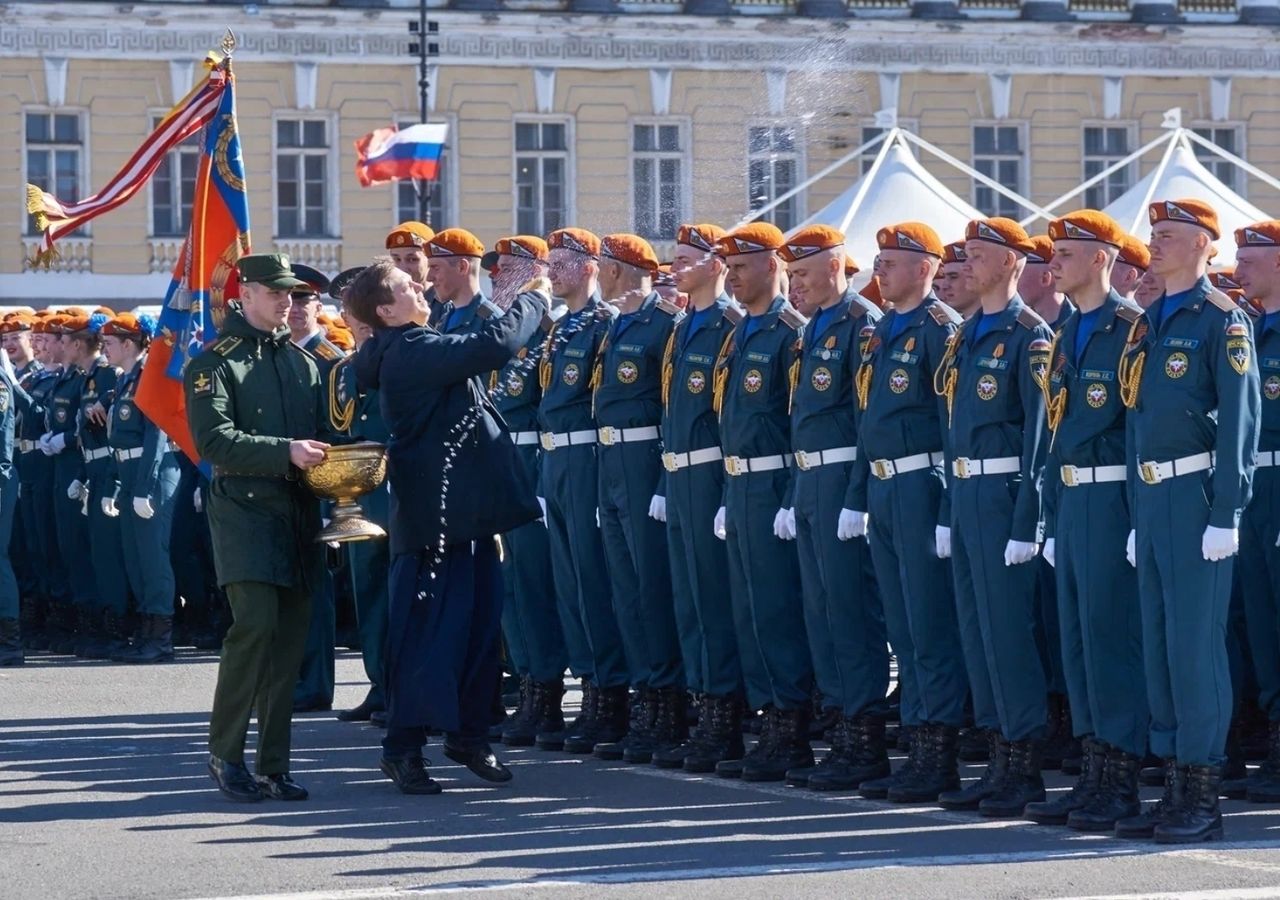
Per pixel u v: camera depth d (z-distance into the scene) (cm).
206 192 1402
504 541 1341
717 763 1206
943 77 4331
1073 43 4431
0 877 912
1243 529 1152
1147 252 1191
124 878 905
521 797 1110
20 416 1984
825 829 1013
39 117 4178
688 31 3856
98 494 1836
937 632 1110
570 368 1297
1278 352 1166
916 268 1123
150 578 1798
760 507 1184
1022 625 1067
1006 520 1067
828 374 1152
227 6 4228
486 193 4347
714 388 1208
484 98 4319
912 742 1118
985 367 1074
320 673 1486
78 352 1891
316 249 4309
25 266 4153
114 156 4197
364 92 4312
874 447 1123
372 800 1099
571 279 1315
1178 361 987
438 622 1115
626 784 1160
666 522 1255
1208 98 4544
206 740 1323
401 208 4356
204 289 1384
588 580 1295
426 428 1108
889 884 874
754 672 1198
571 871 907
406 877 898
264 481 1082
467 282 1290
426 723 1104
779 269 1205
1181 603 982
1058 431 1036
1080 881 879
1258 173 2250
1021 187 4431
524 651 1347
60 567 1956
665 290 1442
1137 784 1037
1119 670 1023
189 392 1084
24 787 1145
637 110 4116
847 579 1148
